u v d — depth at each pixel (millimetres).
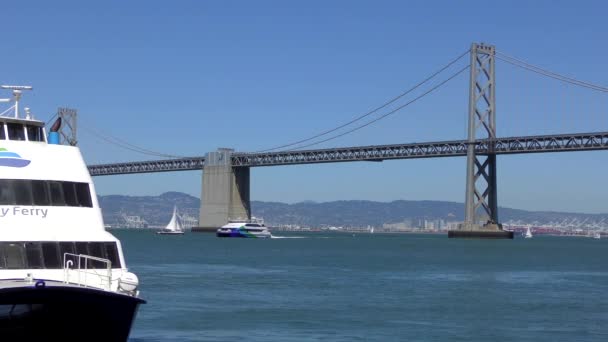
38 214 27531
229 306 55125
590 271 106125
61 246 27391
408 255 146875
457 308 57156
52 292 24578
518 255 155000
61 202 28203
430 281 82500
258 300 59594
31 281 25484
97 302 25562
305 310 53719
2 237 26547
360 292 68000
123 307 26188
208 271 91625
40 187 27875
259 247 178625
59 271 27000
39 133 29469
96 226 28703
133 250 152375
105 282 27547
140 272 88375
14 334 25062
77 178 28844
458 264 116625
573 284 81938
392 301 61094
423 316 52125
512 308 57812
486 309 56875
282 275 86812
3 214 26969
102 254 28234
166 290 66250
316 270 96875
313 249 172750
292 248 176500
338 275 88438
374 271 96812
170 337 40906
